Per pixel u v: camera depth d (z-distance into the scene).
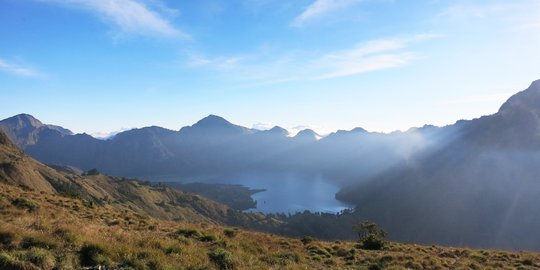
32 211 25.12
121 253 14.45
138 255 14.64
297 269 17.64
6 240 13.77
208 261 15.95
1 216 20.81
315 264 20.78
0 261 11.73
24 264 11.88
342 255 25.55
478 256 27.50
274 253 21.03
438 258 25.38
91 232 17.03
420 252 28.86
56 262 12.66
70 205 34.06
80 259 13.56
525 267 24.00
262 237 28.86
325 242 31.50
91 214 30.52
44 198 35.09
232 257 17.19
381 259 23.98
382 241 31.27
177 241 19.56
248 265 16.94
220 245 20.95
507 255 28.77
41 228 16.73
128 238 17.34
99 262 13.40
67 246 14.30
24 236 14.18
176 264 14.36
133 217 33.47
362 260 23.70
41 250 12.88
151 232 24.03
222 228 31.55
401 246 31.67
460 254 28.78
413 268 21.80
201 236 23.23
